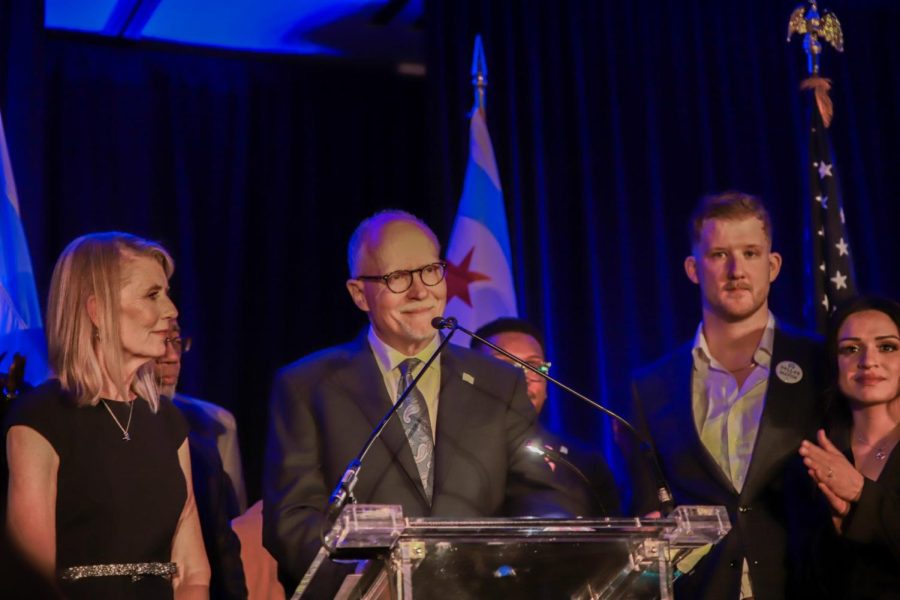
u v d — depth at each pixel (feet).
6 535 2.67
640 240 20.30
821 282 14.16
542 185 19.99
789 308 20.47
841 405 10.12
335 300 21.49
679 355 11.12
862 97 21.90
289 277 21.29
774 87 21.43
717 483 10.24
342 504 6.75
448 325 8.36
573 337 19.85
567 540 6.19
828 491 9.06
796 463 10.13
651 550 6.43
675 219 20.54
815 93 14.60
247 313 20.86
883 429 9.82
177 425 9.03
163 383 12.03
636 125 20.72
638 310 20.03
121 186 20.21
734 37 21.52
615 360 19.79
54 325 8.38
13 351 13.57
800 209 20.89
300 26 21.26
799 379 10.41
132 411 8.59
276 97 21.88
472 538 5.96
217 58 21.63
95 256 8.48
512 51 20.39
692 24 21.36
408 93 22.65
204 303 20.47
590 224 20.02
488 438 9.18
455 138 19.69
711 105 21.20
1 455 8.28
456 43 20.04
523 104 20.34
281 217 21.36
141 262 8.65
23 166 16.63
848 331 9.92
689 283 20.27
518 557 6.17
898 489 9.41
